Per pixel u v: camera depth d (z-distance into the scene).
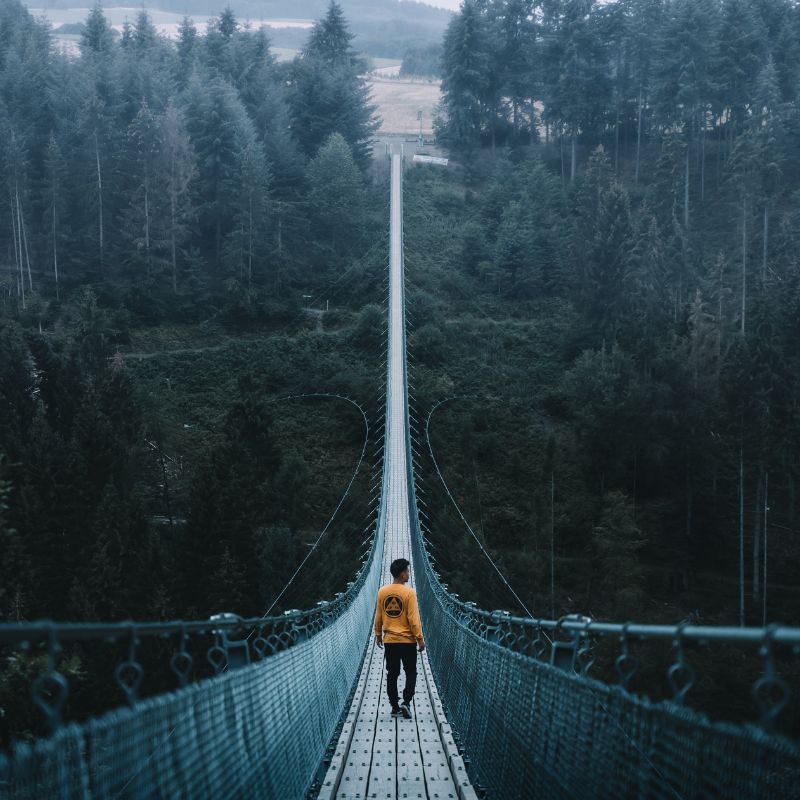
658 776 3.03
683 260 85.75
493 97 132.00
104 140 92.69
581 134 126.75
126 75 110.06
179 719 3.42
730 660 29.56
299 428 67.75
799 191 97.19
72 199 93.94
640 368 70.69
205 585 38.66
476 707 8.40
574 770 4.23
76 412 55.75
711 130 120.94
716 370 66.44
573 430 69.81
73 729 2.38
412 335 81.69
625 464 63.78
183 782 3.37
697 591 54.47
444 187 120.06
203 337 82.44
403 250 101.38
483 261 100.25
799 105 107.62
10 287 83.56
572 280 93.88
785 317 72.69
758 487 54.25
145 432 58.28
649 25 119.19
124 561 37.94
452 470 63.91
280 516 52.47
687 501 59.47
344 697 11.26
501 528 58.34
